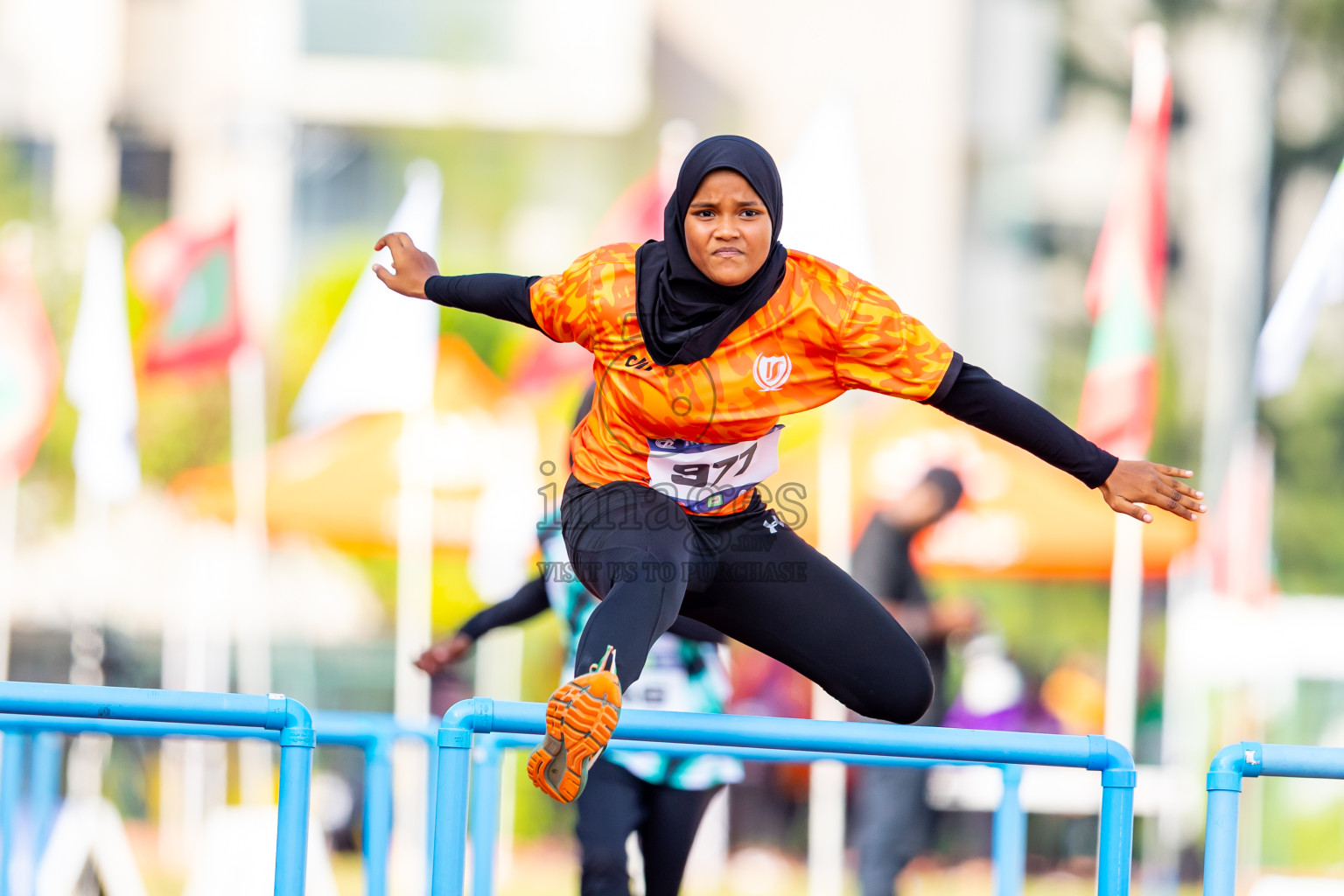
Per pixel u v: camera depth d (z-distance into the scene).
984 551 26.92
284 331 57.38
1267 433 62.91
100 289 32.56
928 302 72.44
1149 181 26.08
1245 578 40.78
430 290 10.93
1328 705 42.75
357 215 73.12
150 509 51.97
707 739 10.22
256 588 46.12
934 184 73.12
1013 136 73.38
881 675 10.56
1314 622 42.22
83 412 32.19
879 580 21.95
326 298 57.00
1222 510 49.81
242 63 73.69
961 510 27.06
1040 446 10.07
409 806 35.88
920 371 9.98
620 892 13.38
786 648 10.70
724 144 9.87
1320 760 10.37
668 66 75.44
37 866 19.25
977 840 36.03
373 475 28.70
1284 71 69.25
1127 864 10.48
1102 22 71.94
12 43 71.69
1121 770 10.52
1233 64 69.50
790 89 75.12
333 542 29.02
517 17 75.50
